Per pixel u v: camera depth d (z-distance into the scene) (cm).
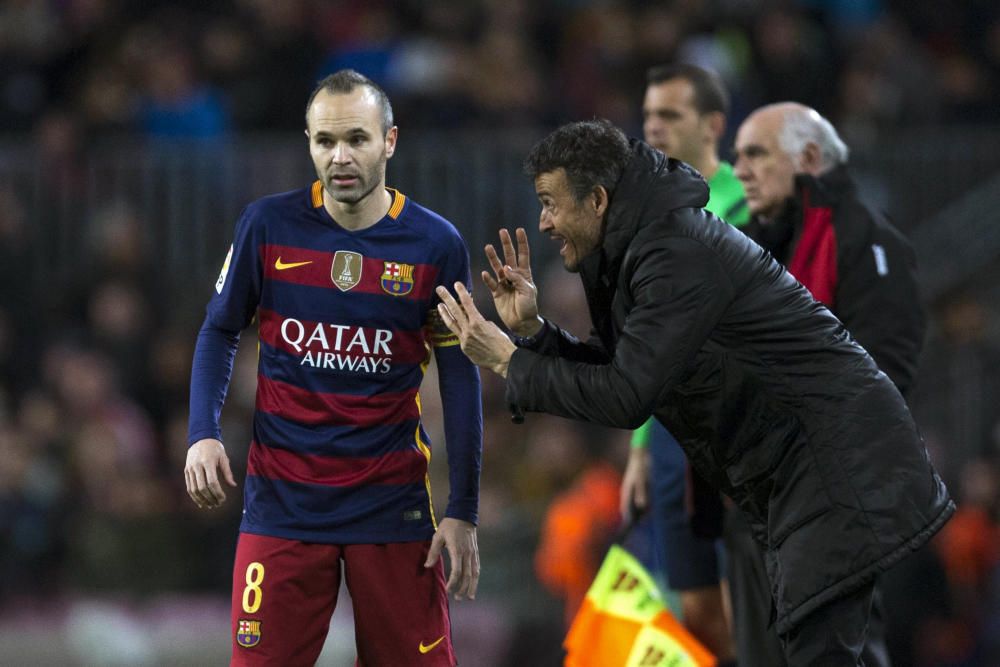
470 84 4238
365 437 1723
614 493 2970
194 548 3428
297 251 1714
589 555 2911
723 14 4338
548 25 4519
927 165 4038
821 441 1623
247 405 3419
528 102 4212
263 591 1720
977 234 3969
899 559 1599
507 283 1683
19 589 3469
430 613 1764
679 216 1609
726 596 2134
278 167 4003
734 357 1631
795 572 1620
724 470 1688
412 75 4241
